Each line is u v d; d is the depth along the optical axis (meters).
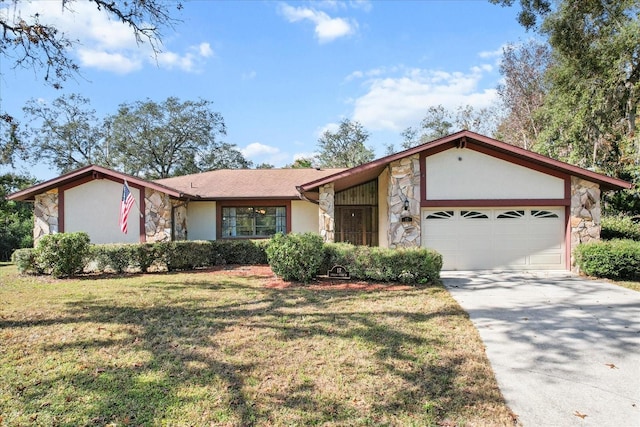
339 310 7.43
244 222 16.83
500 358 5.21
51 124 33.38
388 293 8.93
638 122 16.53
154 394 4.12
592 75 17.44
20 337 5.87
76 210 14.41
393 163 12.06
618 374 4.74
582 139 18.42
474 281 10.45
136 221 14.34
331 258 10.80
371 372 4.69
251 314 7.17
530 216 12.15
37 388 4.23
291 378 4.52
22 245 21.69
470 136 11.47
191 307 7.71
